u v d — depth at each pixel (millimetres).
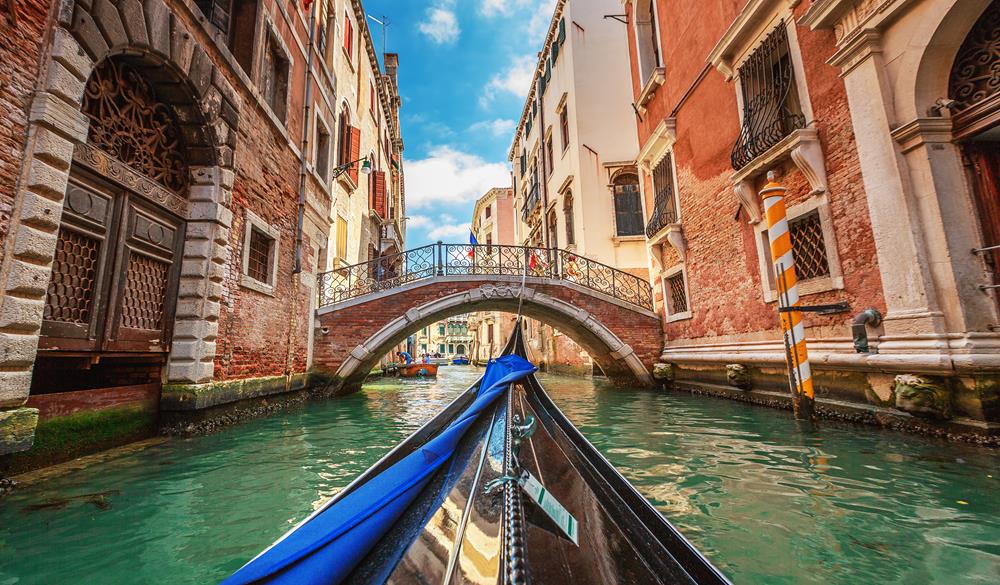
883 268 4211
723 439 4203
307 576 1024
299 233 7332
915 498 2547
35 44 2830
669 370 8766
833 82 4844
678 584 1149
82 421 3520
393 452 2086
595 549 1171
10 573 1826
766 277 6020
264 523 2383
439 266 9531
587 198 12734
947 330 3725
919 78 3953
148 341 4227
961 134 3824
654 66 9836
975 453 3291
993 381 3432
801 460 3379
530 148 19297
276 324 6570
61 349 3291
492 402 2852
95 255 3605
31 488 2836
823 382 4977
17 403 2719
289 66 6996
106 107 3760
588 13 13891
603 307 9391
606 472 1980
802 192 5281
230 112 4980
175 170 4652
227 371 5137
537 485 1391
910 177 4012
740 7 6414
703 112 7480
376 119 17891
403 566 1062
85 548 2062
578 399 7750
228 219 5016
